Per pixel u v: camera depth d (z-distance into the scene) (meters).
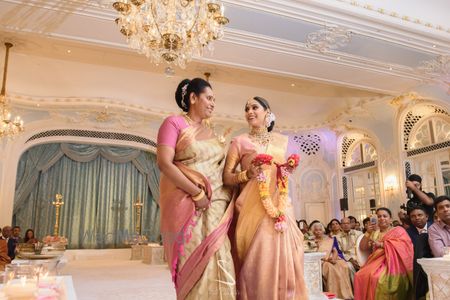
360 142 13.51
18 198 13.10
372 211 12.61
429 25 7.27
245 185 2.03
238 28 6.66
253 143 2.14
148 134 13.57
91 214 14.35
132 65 10.25
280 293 1.84
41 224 13.55
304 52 7.41
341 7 6.49
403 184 11.03
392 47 7.48
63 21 6.12
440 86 9.17
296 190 14.55
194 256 1.74
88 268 10.80
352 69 8.22
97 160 14.72
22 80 10.81
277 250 1.88
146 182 15.27
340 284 5.86
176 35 5.19
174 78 10.98
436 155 10.41
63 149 13.99
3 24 6.14
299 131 13.95
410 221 4.99
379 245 4.79
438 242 3.85
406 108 10.80
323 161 14.62
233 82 11.19
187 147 1.87
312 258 4.24
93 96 11.74
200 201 1.80
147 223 15.07
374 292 4.42
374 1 6.81
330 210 14.12
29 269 1.73
